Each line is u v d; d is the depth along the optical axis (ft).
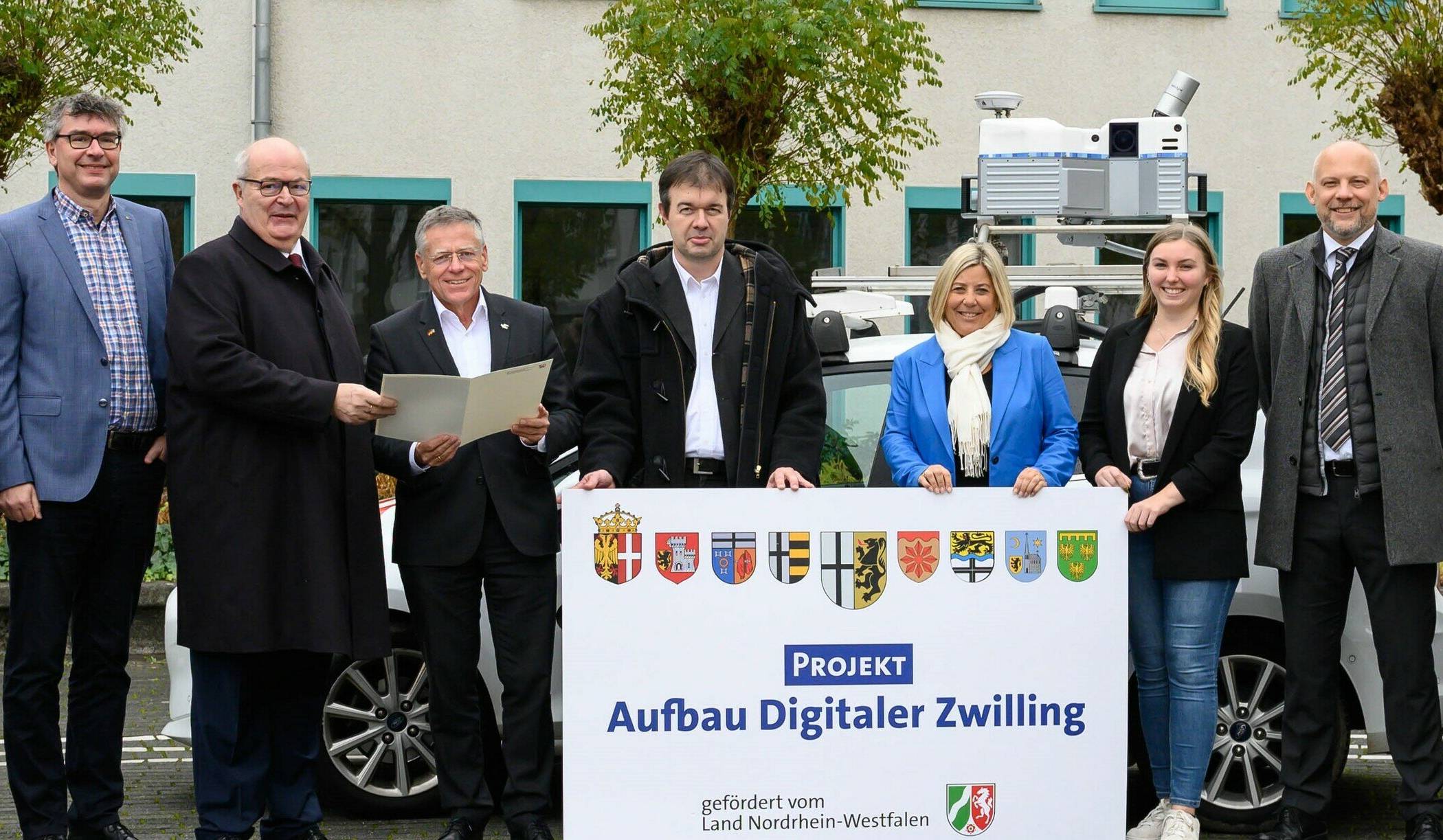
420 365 17.30
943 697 15.94
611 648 15.64
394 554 17.25
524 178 45.68
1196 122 47.75
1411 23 36.27
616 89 37.09
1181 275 17.15
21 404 16.81
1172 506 16.85
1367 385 17.37
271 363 16.08
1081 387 19.35
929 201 46.75
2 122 33.78
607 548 15.64
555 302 46.19
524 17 45.52
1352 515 17.37
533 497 17.19
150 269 17.56
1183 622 17.19
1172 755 17.39
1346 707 18.95
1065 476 16.99
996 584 15.99
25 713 16.89
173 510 16.19
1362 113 38.22
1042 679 16.06
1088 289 22.75
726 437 16.60
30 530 16.83
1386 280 17.37
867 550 15.84
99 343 16.99
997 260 17.35
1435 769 17.33
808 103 33.45
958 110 46.91
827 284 24.09
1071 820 16.11
